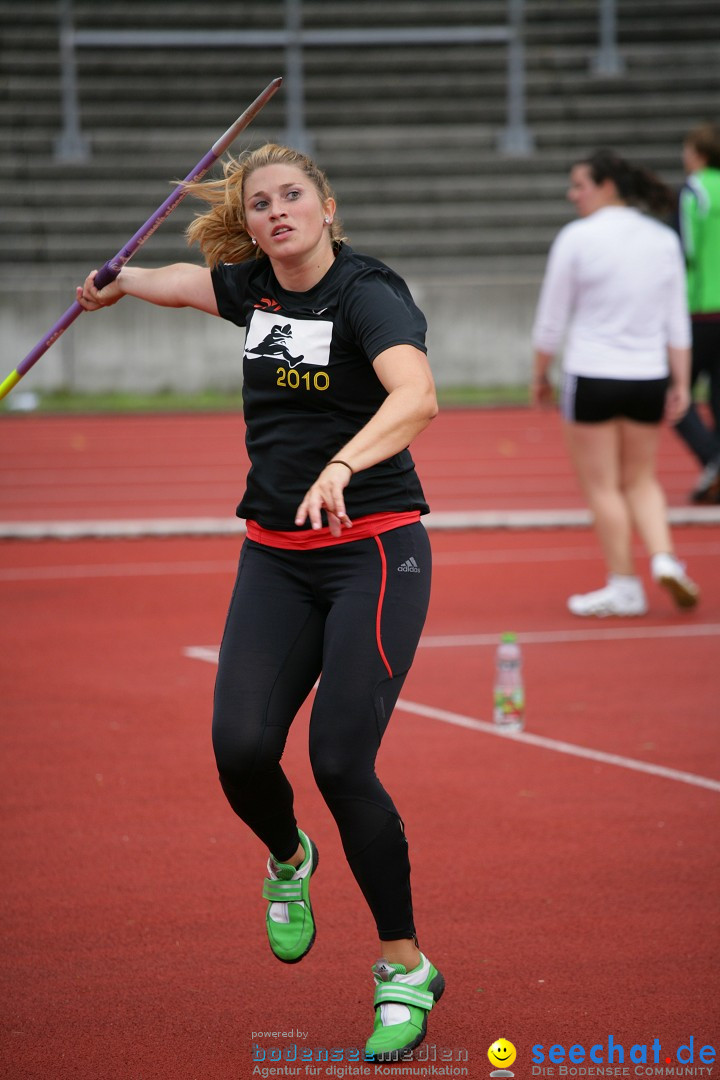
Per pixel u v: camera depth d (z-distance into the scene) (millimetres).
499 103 77750
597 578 27875
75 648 22141
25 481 41188
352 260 9953
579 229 23062
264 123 76688
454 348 63094
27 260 67562
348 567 9852
